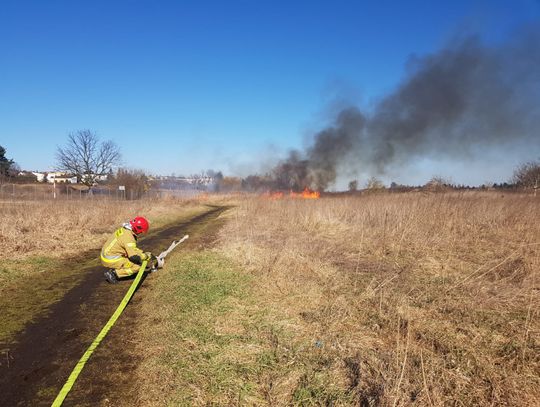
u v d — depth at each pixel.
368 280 7.17
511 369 4.08
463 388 3.72
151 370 4.06
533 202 15.91
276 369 4.04
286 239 11.66
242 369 4.05
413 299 6.09
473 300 5.96
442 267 8.17
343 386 3.75
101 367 4.18
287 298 6.13
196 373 3.97
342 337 4.81
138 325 5.29
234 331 4.96
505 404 3.51
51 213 14.66
